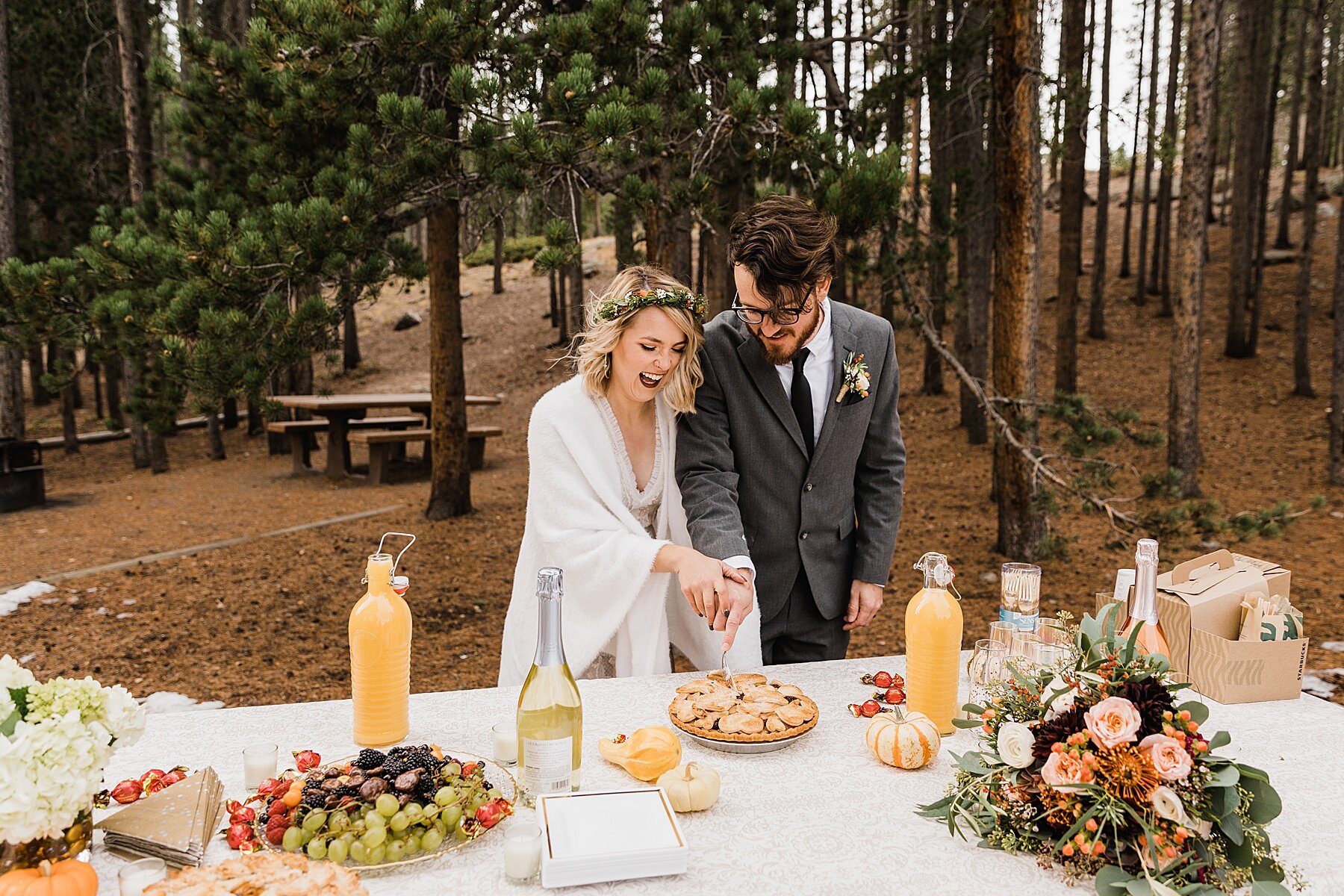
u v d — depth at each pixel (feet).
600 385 6.89
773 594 8.07
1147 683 3.99
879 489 8.16
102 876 3.91
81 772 3.55
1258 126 43.65
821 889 3.86
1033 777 4.02
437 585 20.95
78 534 25.84
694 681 5.93
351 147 15.42
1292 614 5.97
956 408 42.78
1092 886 3.92
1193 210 27.73
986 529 26.02
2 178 32.30
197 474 37.19
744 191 19.75
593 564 6.61
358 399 34.81
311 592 20.20
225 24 35.24
